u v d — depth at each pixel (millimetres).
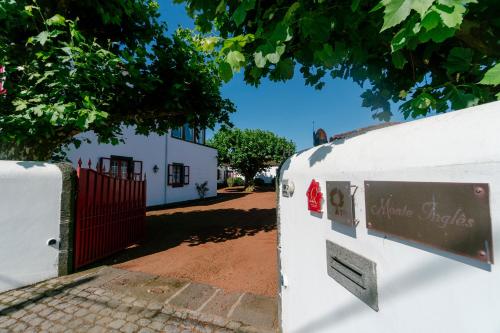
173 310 2932
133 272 4129
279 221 2469
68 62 4035
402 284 1028
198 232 7094
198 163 17109
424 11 993
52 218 3891
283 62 2002
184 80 5430
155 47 5418
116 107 5145
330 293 1588
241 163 25891
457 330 813
